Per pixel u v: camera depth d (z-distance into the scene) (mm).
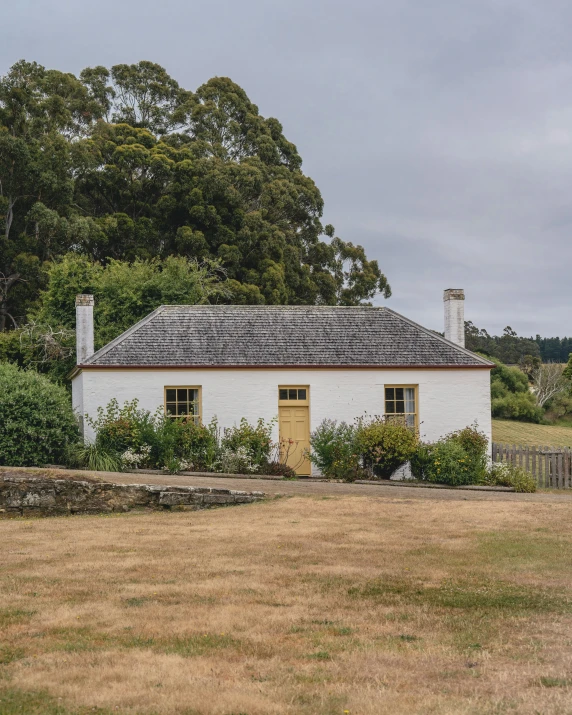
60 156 41562
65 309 31750
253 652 7133
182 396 23672
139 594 9195
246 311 25406
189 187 43812
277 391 23734
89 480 16672
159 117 54594
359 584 9672
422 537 12836
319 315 25625
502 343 84250
